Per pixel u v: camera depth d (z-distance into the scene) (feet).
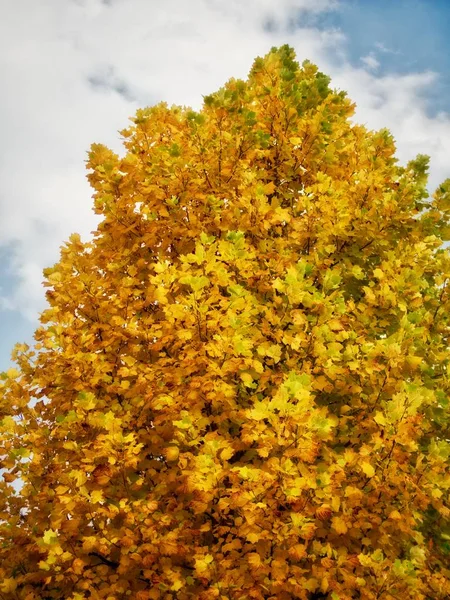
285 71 18.83
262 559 9.54
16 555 12.88
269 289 13.57
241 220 14.14
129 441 10.23
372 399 12.07
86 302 14.69
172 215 15.08
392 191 16.66
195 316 11.27
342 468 10.63
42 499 12.41
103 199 15.67
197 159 15.49
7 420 13.46
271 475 8.98
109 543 10.43
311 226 14.08
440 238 15.79
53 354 14.94
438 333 14.19
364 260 15.62
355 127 20.77
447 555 12.32
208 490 9.46
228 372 11.41
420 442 13.69
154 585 10.50
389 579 9.23
